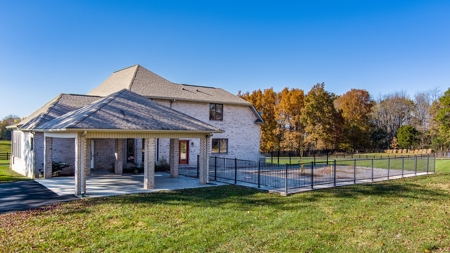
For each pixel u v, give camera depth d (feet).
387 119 191.21
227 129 84.84
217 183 49.93
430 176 63.41
